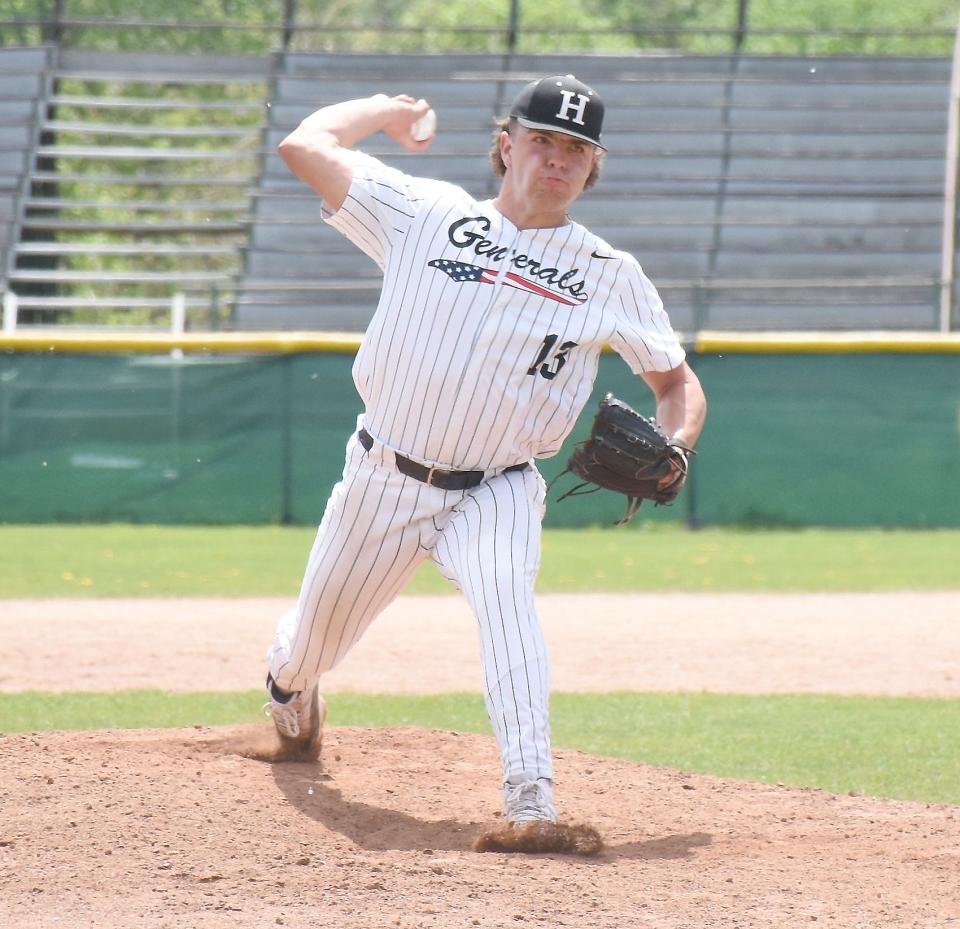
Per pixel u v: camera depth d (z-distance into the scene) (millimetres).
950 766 19328
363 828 14500
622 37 99438
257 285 65938
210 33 93188
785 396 49250
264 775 16562
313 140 14219
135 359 48969
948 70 74625
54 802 14773
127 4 93188
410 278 13852
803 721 22531
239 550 43094
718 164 71062
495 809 15578
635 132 72188
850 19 100188
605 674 26797
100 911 11578
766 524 49562
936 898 12398
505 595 13625
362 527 14430
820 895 12430
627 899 12148
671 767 19078
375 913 11594
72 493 49156
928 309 64625
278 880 12492
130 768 16453
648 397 48938
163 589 36156
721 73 74750
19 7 92000
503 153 14188
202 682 25516
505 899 12031
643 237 68625
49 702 23422
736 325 65062
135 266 75250
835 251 67562
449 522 14352
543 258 13758
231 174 79375
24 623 31391
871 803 16547
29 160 71250
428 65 75188
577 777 17625
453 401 13727
